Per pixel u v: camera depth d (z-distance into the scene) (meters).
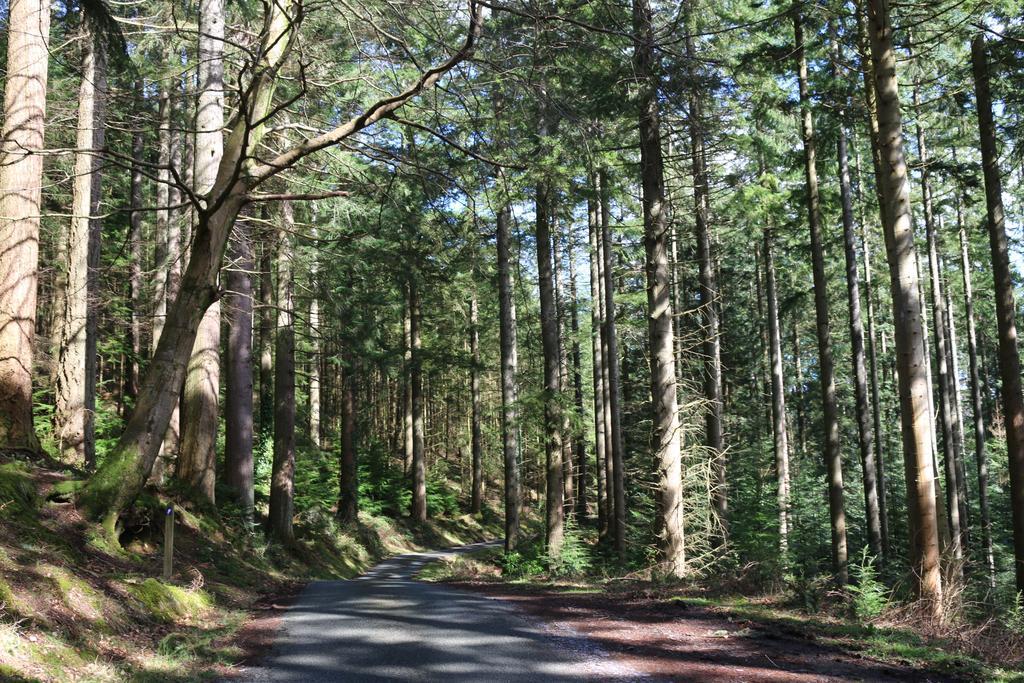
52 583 6.69
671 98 11.17
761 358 33.00
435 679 5.71
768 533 17.89
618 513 20.33
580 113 9.48
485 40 8.25
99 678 5.50
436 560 27.97
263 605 10.56
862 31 13.19
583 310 32.44
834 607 9.19
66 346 14.38
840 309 35.00
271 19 8.74
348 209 15.52
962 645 7.12
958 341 41.34
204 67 13.64
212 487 15.62
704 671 5.90
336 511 31.36
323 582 15.55
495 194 10.33
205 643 7.11
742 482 23.34
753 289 35.88
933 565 9.05
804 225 20.48
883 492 23.16
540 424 18.91
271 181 15.71
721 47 12.78
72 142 16.22
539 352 26.91
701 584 11.85
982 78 12.51
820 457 33.38
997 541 25.62
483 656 6.50
